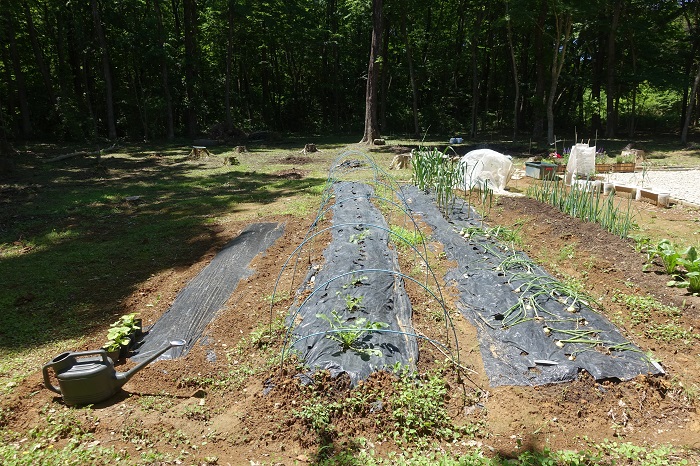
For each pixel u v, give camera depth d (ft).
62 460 10.03
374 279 17.94
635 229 25.99
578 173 40.52
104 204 37.01
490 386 12.73
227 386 13.03
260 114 114.62
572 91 104.99
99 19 80.84
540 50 73.56
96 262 23.90
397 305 16.70
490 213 30.78
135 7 88.63
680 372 13.38
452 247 23.17
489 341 14.94
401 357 13.37
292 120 119.85
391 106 110.52
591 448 10.53
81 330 16.71
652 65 85.81
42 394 12.83
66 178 48.37
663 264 20.42
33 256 24.95
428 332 15.38
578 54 88.22
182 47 100.12
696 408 11.90
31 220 32.37
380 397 11.72
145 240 27.04
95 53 84.89
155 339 15.97
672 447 10.52
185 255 24.66
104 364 12.40
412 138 88.74
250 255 23.67
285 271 21.15
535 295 16.85
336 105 111.75
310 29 102.37
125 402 12.39
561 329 14.79
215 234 28.09
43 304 19.01
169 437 10.96
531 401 12.05
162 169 54.90
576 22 73.61
